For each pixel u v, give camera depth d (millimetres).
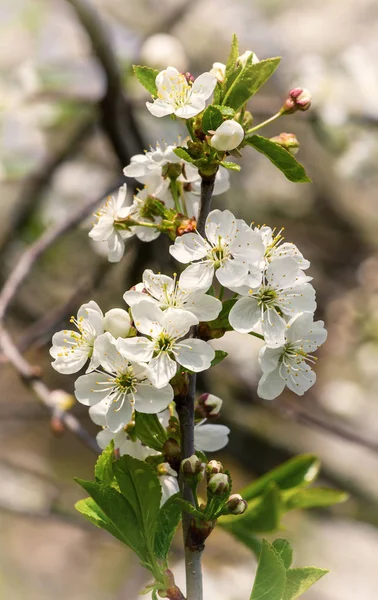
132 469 575
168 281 585
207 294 593
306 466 670
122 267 1238
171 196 624
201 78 592
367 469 1498
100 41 1044
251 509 669
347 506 1462
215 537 1364
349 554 1357
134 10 1577
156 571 581
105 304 1268
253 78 589
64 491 1340
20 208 1366
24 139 1249
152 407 578
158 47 1114
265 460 1463
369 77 1226
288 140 612
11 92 1216
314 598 1251
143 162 617
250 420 1449
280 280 591
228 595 1090
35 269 1495
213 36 1713
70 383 1471
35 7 1456
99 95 1114
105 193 950
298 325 591
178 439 593
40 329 1133
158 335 579
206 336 593
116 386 582
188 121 592
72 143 1299
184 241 588
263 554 572
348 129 1296
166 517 590
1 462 1352
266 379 594
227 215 589
